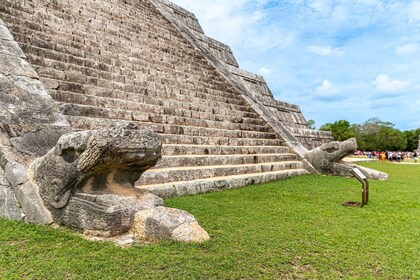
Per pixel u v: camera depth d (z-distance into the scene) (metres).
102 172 4.65
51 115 6.54
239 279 3.39
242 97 15.09
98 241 4.25
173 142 9.45
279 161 12.55
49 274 3.34
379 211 6.58
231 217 5.66
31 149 5.65
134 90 10.26
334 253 4.18
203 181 8.09
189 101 12.16
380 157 33.81
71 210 4.68
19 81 6.77
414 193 8.98
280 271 3.62
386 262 3.96
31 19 9.76
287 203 7.03
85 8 12.62
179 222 4.38
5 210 5.28
